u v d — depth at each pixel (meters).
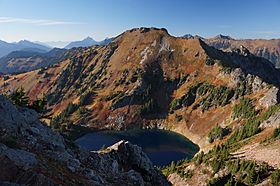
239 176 103.50
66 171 37.53
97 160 52.25
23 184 27.55
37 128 48.62
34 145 41.41
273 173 94.62
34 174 29.16
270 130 164.75
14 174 28.61
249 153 127.88
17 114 47.03
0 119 42.50
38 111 73.38
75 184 34.25
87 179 39.38
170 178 129.62
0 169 27.97
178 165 156.00
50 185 29.42
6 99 47.91
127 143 65.44
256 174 101.00
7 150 31.31
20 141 40.03
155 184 63.56
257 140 153.38
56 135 50.81
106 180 46.09
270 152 120.00
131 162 63.53
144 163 64.81
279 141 129.25
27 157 32.47
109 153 60.62
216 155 130.50
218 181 107.19
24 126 45.41
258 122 186.00
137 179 51.31
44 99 74.75
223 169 113.25
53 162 38.19
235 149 148.38
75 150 51.31
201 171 120.75
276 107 190.38
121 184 47.22
